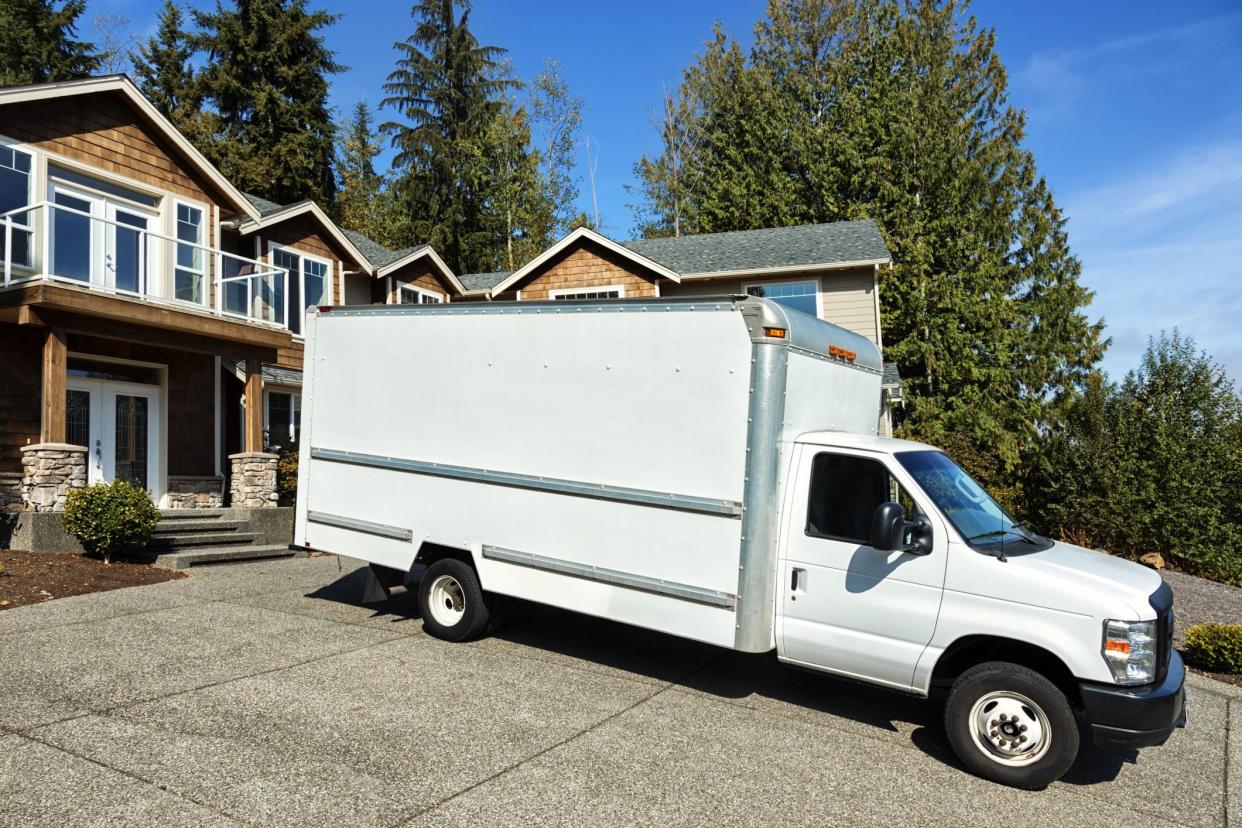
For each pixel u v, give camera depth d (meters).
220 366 15.70
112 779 4.24
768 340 5.50
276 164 32.91
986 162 27.22
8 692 5.50
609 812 4.18
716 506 5.63
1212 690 7.46
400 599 8.94
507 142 39.09
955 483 5.79
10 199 12.23
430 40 38.56
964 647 5.11
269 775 4.38
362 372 7.76
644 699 5.97
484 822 4.00
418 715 5.39
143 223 14.52
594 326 6.29
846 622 5.37
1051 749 4.71
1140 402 17.09
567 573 6.33
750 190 31.12
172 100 33.38
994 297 22.61
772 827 4.13
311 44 34.22
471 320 7.00
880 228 24.95
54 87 12.62
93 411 13.41
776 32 35.41
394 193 42.50
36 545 10.28
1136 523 16.17
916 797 4.59
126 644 6.77
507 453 6.72
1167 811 4.66
